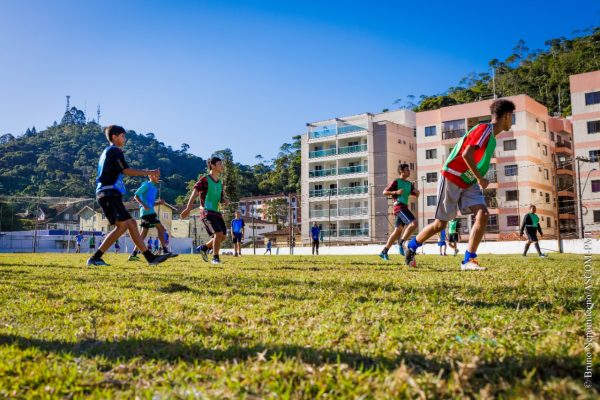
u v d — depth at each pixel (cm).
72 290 512
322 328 297
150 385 200
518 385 176
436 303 391
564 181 5231
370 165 5781
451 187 692
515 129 4838
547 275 621
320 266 938
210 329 304
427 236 818
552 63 7988
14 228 6028
